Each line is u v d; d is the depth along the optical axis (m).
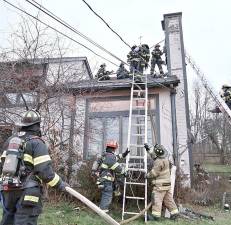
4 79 6.88
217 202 9.70
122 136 9.65
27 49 7.17
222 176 13.49
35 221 2.79
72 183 7.51
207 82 9.71
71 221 5.68
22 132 3.04
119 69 11.00
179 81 9.52
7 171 2.75
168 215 6.84
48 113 7.17
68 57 7.91
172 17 11.84
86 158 8.23
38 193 2.82
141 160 8.70
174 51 11.28
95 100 9.95
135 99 8.84
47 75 7.30
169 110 9.59
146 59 10.29
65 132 7.64
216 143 29.97
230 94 8.68
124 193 6.68
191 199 8.55
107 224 5.72
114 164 6.58
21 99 7.34
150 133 9.54
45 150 2.85
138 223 6.08
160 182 6.56
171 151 9.20
